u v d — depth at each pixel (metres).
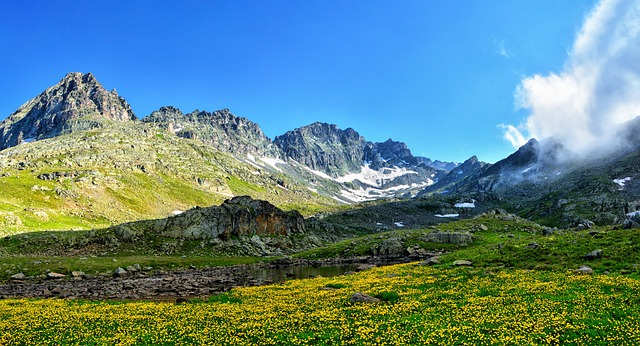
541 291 34.31
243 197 167.12
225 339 24.78
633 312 26.03
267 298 42.31
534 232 138.25
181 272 90.50
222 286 65.06
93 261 97.81
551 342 21.09
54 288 64.38
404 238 134.12
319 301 37.34
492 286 38.97
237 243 138.88
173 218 142.50
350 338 23.73
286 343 23.27
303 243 165.00
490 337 22.19
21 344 25.23
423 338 22.59
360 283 49.88
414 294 38.00
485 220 160.00
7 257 102.75
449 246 123.25
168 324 29.91
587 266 46.25
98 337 26.47
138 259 105.44
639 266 43.06
